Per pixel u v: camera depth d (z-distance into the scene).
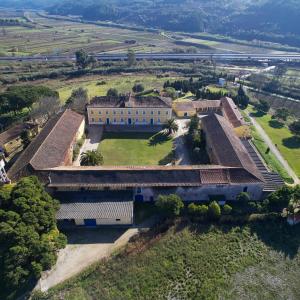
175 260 53.81
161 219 62.50
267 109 122.31
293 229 60.41
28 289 48.81
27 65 189.50
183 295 48.41
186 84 142.00
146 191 66.69
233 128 95.94
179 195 67.44
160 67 187.88
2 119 108.50
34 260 48.22
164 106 105.69
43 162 71.25
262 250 56.22
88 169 68.88
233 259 54.38
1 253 47.12
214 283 50.25
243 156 75.81
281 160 85.88
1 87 151.25
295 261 54.44
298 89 146.88
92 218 59.09
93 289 49.09
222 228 60.25
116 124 108.12
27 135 89.44
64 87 152.88
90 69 181.88
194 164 83.31
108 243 57.25
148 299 47.84
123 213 60.06
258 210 63.50
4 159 81.12
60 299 47.50
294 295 49.12
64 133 85.44
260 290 49.59
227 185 66.50
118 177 66.94
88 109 105.00
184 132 102.94
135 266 52.50
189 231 59.31
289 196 62.19
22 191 54.69
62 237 53.72
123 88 149.25
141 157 86.88
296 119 115.75
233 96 129.62
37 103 108.19
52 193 65.38
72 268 52.31
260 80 154.25
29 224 50.75
